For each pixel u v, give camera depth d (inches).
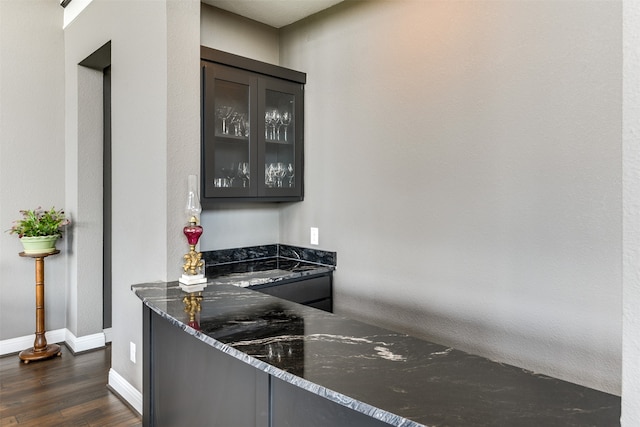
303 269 112.4
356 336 55.1
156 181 90.8
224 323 61.3
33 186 135.2
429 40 91.1
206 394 66.3
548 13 72.9
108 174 142.8
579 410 35.3
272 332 57.1
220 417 63.0
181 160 90.0
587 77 68.7
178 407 74.6
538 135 74.8
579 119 69.8
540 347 75.4
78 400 103.4
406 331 97.5
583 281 70.0
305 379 41.8
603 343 67.9
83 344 136.1
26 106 132.7
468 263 85.8
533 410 35.4
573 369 71.4
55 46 137.3
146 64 93.4
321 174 117.6
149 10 91.7
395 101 98.3
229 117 106.7
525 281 77.3
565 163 71.6
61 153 140.5
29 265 135.4
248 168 110.1
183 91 89.8
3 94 128.3
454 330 88.4
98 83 136.9
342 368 44.4
